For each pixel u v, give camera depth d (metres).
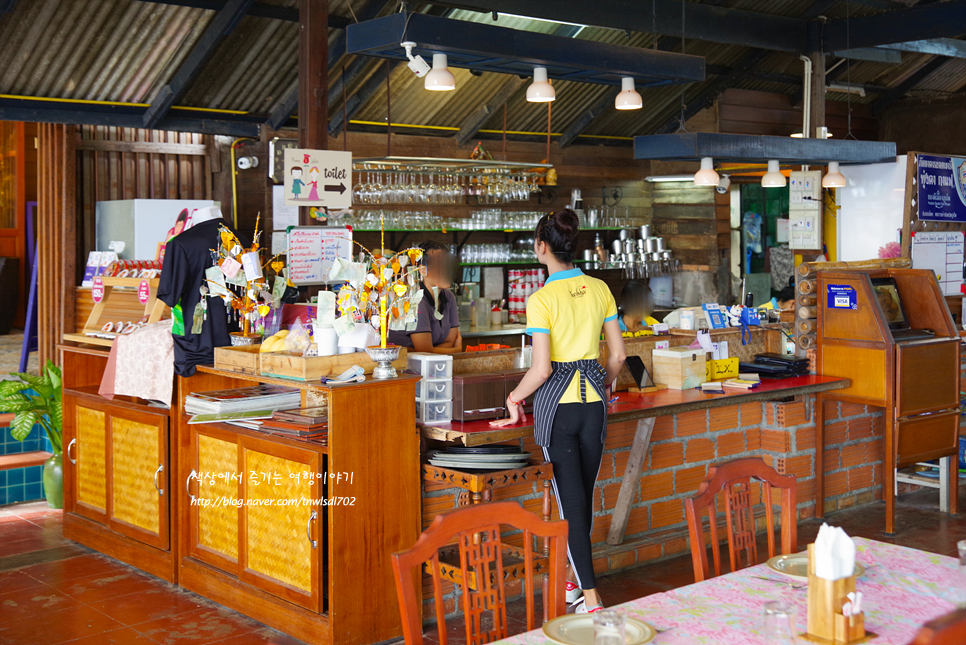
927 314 5.98
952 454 5.91
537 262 9.50
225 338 4.65
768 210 11.32
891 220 8.53
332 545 3.72
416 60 4.81
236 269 4.49
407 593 2.08
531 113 9.31
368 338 4.13
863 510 6.07
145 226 6.42
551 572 2.36
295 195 5.88
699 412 5.34
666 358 5.12
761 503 5.66
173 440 4.70
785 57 10.20
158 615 4.28
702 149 6.80
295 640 3.95
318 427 3.93
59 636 4.03
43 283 7.12
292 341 4.23
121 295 5.70
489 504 2.28
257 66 7.36
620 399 4.73
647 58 5.59
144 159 7.46
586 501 3.84
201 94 7.43
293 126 8.08
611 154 10.43
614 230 10.53
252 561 4.20
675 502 5.25
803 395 5.70
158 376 4.68
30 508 6.29
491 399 4.17
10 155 12.46
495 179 8.42
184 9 6.51
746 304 6.25
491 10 6.53
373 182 8.31
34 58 6.41
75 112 6.80
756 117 10.64
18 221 12.37
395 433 3.89
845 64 10.81
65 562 5.09
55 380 6.36
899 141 12.40
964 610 1.24
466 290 8.72
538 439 3.84
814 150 7.66
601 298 3.91
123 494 5.07
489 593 2.28
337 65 7.56
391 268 3.95
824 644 1.95
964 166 8.26
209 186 7.77
